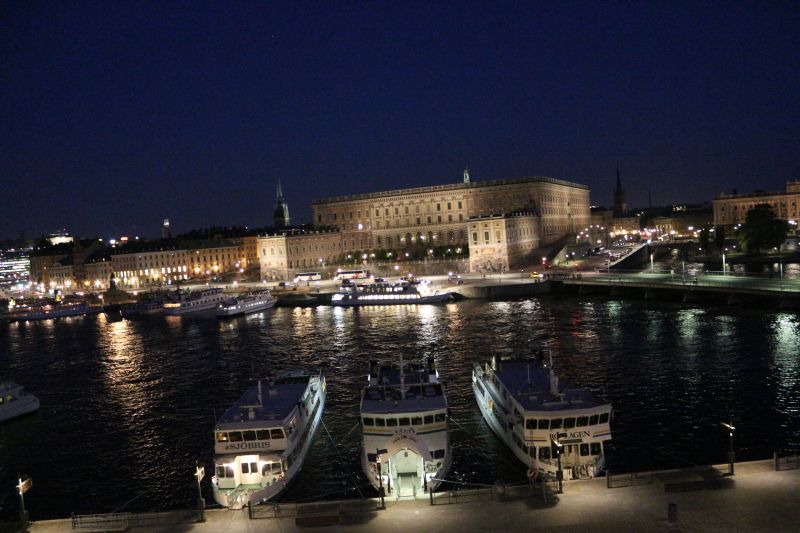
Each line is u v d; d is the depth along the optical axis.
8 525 43.12
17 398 84.06
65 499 56.31
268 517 42.81
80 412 84.31
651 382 80.56
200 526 42.09
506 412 59.78
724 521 38.19
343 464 59.62
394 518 41.31
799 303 126.31
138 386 96.88
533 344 107.94
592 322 127.25
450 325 133.88
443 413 54.19
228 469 53.53
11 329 190.00
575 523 39.09
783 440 59.75
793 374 80.44
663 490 42.50
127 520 42.88
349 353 111.25
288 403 60.22
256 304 187.25
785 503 39.84
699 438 61.12
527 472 49.44
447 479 54.25
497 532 38.69
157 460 64.31
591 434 52.22
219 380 96.88
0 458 67.94
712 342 101.62
